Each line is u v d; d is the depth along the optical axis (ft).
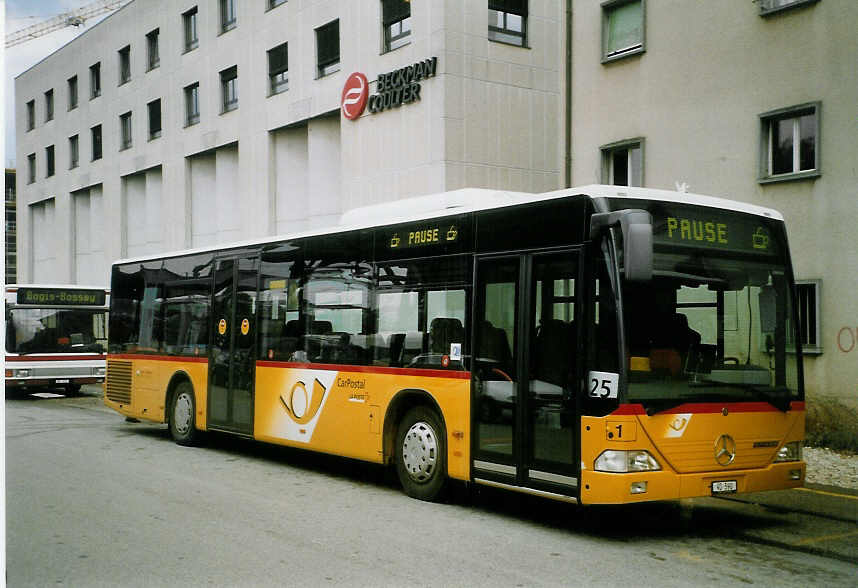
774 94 49.16
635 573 20.81
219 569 20.80
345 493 31.45
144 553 22.38
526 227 26.25
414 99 71.56
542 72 74.08
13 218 217.97
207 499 29.94
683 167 54.03
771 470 25.16
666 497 23.34
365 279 32.91
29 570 20.72
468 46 70.33
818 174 46.88
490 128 71.26
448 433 28.58
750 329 25.58
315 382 35.14
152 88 120.37
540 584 19.74
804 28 47.78
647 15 56.29
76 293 76.28
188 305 45.29
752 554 22.89
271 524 25.94
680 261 24.56
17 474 35.17
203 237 110.93
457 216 28.94
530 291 25.94
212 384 42.65
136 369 49.62
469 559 21.97
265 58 95.04
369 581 19.83
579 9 60.85
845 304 45.60
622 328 23.20
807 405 43.88
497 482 26.55
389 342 31.40
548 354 25.09
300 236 37.04
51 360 74.79
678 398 23.79
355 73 77.82
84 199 145.69
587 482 23.36
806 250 47.52
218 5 104.42
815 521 27.20
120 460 39.47
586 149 60.39
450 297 28.94
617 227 23.57
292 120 90.27
